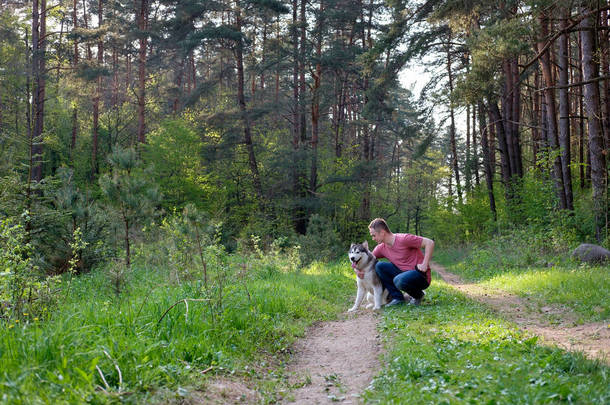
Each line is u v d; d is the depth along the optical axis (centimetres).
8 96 3156
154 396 346
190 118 3481
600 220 1617
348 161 3144
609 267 1223
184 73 5244
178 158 2908
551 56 2366
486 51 1447
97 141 3912
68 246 1156
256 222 2531
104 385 352
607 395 324
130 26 3247
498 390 346
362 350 562
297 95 3109
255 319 654
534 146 2881
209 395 378
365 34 3581
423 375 409
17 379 310
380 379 418
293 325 701
